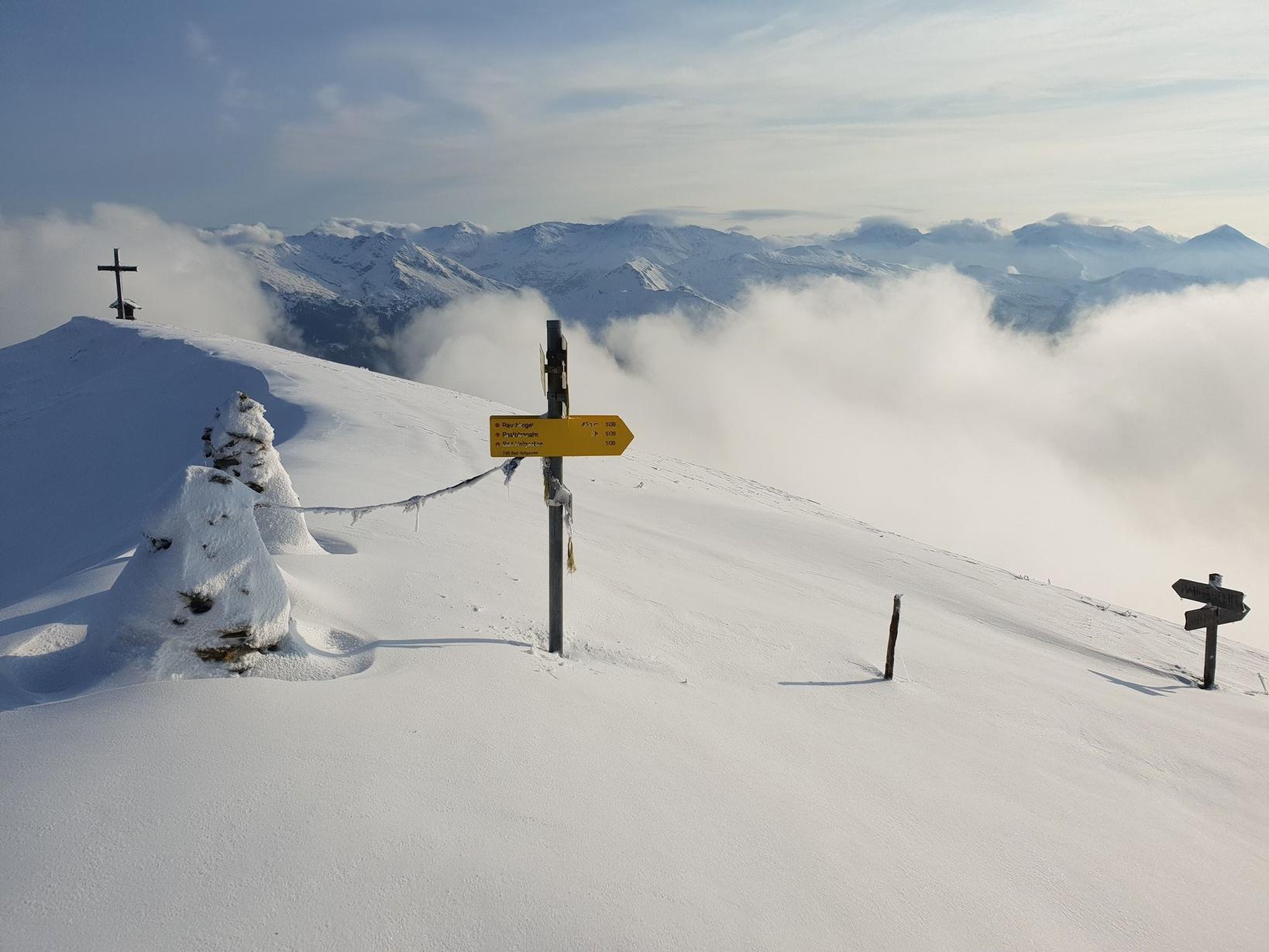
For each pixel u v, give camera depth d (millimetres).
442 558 8344
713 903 3312
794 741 5395
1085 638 11578
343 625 5992
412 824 3428
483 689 4984
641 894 3264
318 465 13984
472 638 6004
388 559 7973
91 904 2781
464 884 3113
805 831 4105
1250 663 11477
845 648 8227
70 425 29391
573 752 4379
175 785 3475
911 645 8773
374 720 4289
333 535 8953
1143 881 4438
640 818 3855
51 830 3121
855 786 4852
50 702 4273
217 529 4730
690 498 19297
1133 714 7633
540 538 10773
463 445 20406
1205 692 9336
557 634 6172
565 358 5797
